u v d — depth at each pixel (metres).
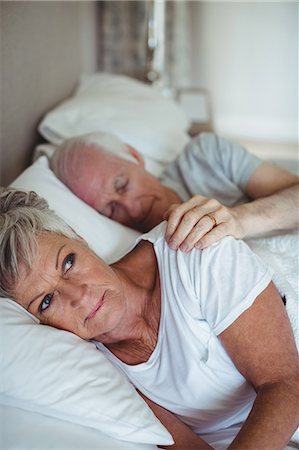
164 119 1.96
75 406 0.82
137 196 1.38
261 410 0.83
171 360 0.96
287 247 1.15
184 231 0.96
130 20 3.02
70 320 0.93
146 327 1.01
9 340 0.86
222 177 1.40
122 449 0.81
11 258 0.90
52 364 0.85
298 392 0.84
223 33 3.63
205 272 0.92
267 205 1.18
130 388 0.89
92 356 0.90
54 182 1.33
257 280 0.89
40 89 1.83
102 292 0.94
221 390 0.96
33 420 0.83
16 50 1.57
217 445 0.99
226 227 0.98
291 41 3.57
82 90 2.13
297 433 0.95
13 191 0.99
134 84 2.16
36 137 1.82
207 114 2.86
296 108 3.72
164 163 1.83
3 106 1.48
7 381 0.84
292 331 0.91
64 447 0.78
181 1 3.28
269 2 3.52
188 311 0.93
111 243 1.23
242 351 0.88
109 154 1.40
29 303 0.92
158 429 0.84
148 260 1.05
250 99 3.77
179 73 3.43
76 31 2.38
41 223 0.95
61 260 0.93
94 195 1.37
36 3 1.75
